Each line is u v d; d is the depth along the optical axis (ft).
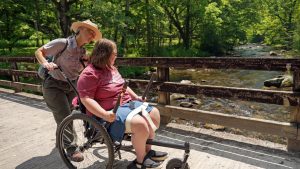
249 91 11.27
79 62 10.48
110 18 55.77
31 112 18.22
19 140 13.56
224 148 11.44
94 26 9.77
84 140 12.28
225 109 31.04
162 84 13.89
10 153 12.17
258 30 125.49
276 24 116.67
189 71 66.90
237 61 11.17
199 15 97.81
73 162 10.62
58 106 10.73
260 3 119.85
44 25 72.90
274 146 11.35
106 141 8.32
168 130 13.58
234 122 11.99
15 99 22.07
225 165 10.14
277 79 46.75
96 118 8.83
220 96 12.09
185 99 35.22
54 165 10.91
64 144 10.48
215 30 104.83
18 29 66.69
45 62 9.64
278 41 117.60
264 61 10.52
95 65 8.66
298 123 10.59
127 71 58.29
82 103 8.77
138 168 8.45
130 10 74.18
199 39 110.32
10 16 66.95
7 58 24.13
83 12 56.65
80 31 10.06
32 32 64.54
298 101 10.27
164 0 88.12
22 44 103.24
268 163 10.14
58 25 67.87
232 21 112.57
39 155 11.84
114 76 9.03
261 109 30.60
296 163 10.04
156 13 77.77
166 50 88.89
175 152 11.29
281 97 10.53
